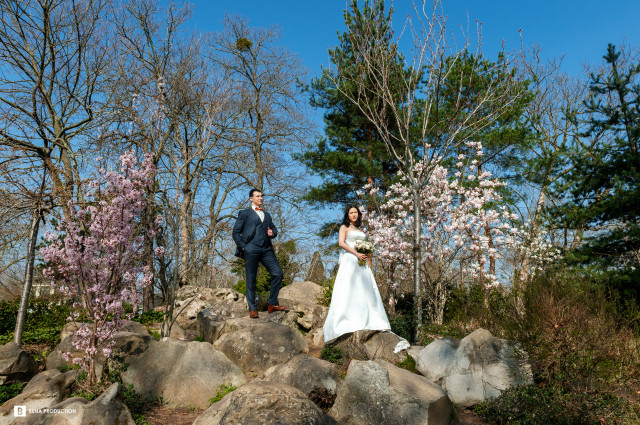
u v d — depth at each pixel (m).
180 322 9.72
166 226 6.89
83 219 5.54
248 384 3.93
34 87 11.30
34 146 10.32
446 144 8.07
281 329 6.64
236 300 10.45
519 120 15.62
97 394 5.02
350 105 17.52
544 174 12.90
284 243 18.20
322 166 17.55
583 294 6.14
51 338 8.17
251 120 20.08
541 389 4.85
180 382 5.38
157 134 8.04
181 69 13.60
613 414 4.48
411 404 4.31
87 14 11.69
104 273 5.40
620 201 10.41
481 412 5.02
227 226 15.21
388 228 9.55
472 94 9.57
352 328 6.20
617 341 5.30
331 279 11.09
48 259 5.25
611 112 11.30
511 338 5.85
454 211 9.68
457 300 8.83
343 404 4.50
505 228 10.13
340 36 12.81
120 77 12.67
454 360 5.48
